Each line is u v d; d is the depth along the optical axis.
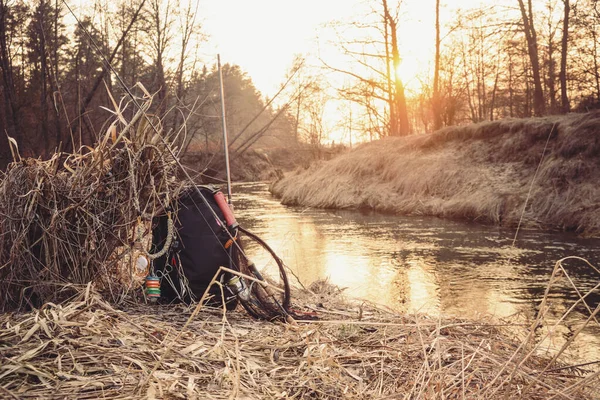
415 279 7.14
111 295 3.19
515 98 32.62
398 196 17.06
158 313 3.06
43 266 3.13
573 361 3.75
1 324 2.52
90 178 3.26
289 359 2.58
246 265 3.45
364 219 14.26
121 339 2.48
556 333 4.68
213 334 2.76
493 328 3.41
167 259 3.30
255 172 43.53
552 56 27.06
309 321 3.15
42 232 3.15
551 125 15.41
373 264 8.12
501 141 16.77
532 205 12.63
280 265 3.39
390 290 6.55
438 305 5.81
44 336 2.41
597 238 10.17
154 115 3.33
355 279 7.12
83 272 3.16
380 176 19.16
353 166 20.12
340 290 4.53
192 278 3.24
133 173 3.20
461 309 5.64
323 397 2.25
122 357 2.30
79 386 2.04
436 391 2.25
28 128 14.21
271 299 3.57
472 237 10.71
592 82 24.66
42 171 3.19
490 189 14.30
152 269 3.30
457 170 16.22
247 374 2.35
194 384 2.15
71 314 2.62
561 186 12.72
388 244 10.02
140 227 3.37
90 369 2.18
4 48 14.20
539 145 15.38
